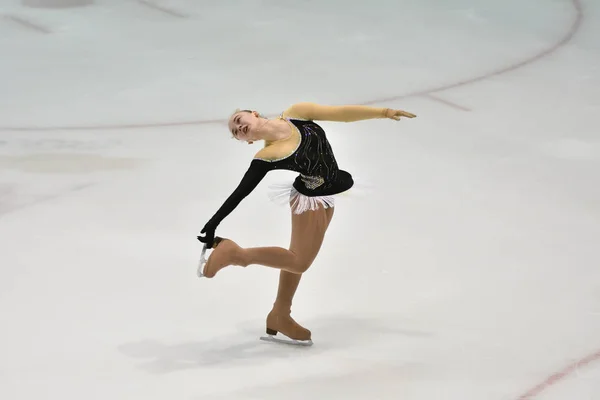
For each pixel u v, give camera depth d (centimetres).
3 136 3056
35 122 3203
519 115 3262
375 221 2397
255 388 1630
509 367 1705
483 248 2230
